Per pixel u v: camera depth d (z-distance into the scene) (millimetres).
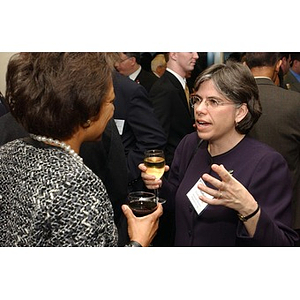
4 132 1262
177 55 2451
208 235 1163
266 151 1135
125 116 1996
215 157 1203
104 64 844
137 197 1302
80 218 738
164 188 1394
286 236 1064
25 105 791
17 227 764
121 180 1435
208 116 1107
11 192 792
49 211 729
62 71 786
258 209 995
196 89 1145
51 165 771
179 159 1414
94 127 881
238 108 1125
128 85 2002
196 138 1369
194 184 1239
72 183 750
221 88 1084
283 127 1751
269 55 1816
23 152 812
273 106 1764
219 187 966
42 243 744
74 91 789
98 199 771
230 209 1134
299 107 1766
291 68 3283
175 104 2418
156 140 1998
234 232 1141
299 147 1828
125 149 2041
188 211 1217
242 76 1097
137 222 1064
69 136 836
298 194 1868
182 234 1245
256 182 1091
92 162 1323
